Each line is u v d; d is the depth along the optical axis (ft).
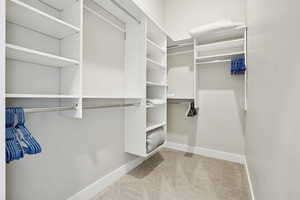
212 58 7.81
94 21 4.73
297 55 1.74
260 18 3.90
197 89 8.05
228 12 7.41
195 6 8.27
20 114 2.62
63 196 4.00
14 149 2.40
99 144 5.04
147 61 5.99
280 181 2.22
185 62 8.57
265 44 3.32
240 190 5.08
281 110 2.25
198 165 6.91
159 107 7.45
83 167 4.52
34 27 3.21
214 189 5.13
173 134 9.03
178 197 4.73
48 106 3.67
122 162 6.01
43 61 3.24
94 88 4.78
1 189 2.01
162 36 7.24
